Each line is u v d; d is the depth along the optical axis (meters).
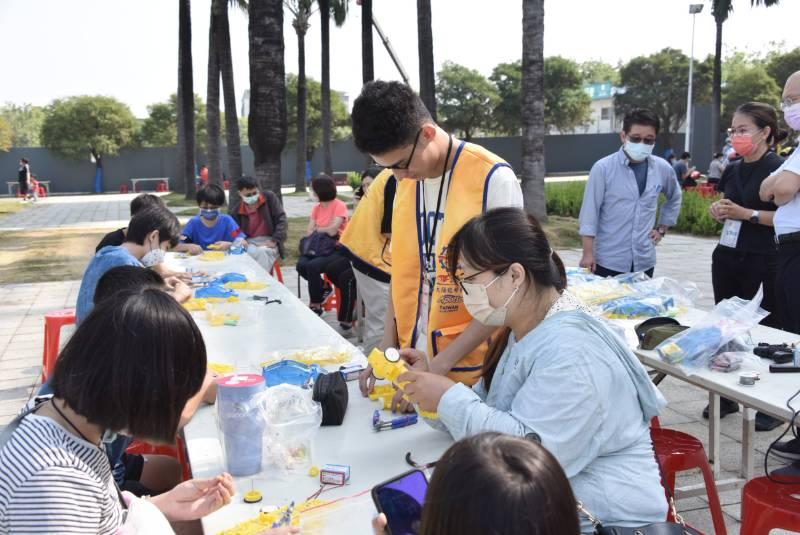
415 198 2.70
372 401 2.52
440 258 2.46
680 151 46.31
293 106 39.88
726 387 2.69
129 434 1.51
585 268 4.91
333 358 2.98
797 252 3.60
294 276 9.95
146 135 42.66
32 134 80.75
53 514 1.41
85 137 37.09
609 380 1.72
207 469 2.03
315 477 1.94
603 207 4.84
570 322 1.78
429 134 2.41
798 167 3.48
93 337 1.47
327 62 26.67
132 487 2.61
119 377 1.43
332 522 1.68
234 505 1.82
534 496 0.93
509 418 1.73
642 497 1.73
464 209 2.45
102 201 29.28
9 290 9.29
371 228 4.17
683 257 11.72
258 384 1.97
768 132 4.04
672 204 4.96
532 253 1.79
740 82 44.34
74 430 1.54
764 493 2.48
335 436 2.21
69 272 10.68
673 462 2.76
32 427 1.50
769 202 4.04
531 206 14.18
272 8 10.07
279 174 10.58
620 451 1.77
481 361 2.45
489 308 1.84
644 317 3.70
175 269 5.62
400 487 1.55
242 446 1.94
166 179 38.47
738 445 4.08
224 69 16.42
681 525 1.64
